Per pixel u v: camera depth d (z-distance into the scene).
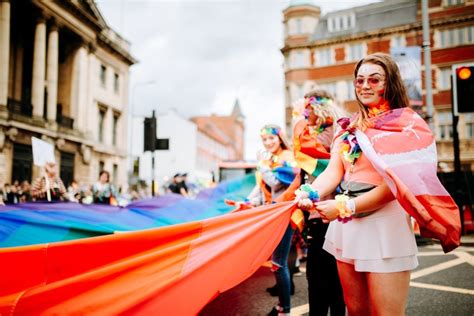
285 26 38.03
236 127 110.19
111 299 2.07
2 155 22.72
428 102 11.02
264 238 2.41
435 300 4.39
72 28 29.64
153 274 2.16
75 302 2.06
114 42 35.72
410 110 2.02
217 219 2.47
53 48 27.72
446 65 31.02
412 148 1.88
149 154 59.00
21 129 24.11
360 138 2.09
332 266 3.11
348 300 2.25
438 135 31.12
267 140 4.08
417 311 4.01
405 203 1.79
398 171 1.86
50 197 7.61
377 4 35.38
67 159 29.08
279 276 3.70
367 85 2.16
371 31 34.03
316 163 3.16
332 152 2.41
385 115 2.04
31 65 29.30
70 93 30.83
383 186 2.03
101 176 11.20
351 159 2.18
